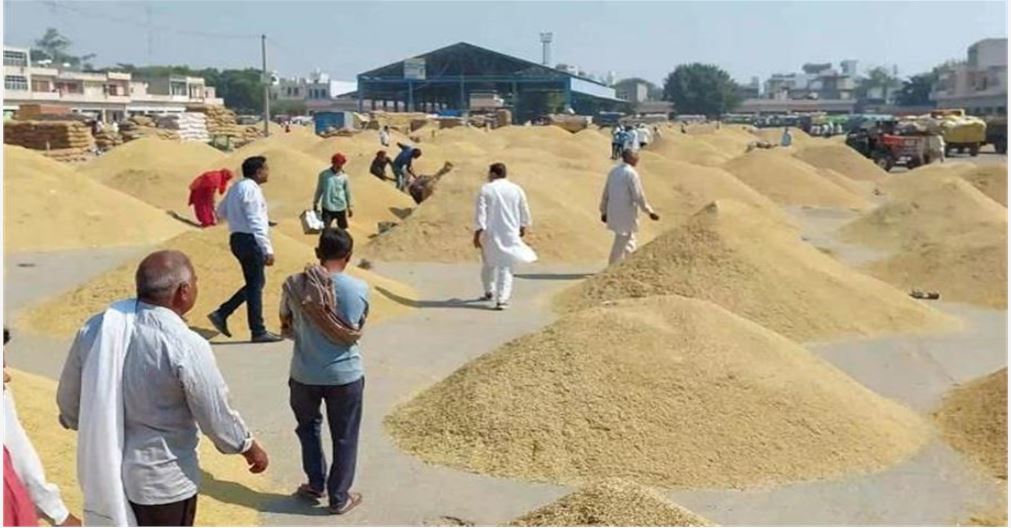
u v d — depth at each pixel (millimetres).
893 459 6613
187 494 4188
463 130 48094
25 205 17156
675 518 4676
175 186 24922
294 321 5785
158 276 4121
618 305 8008
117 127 41188
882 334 10383
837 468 6395
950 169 28266
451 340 10172
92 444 4016
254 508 5848
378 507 5914
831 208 25328
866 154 40375
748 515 5766
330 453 6695
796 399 6902
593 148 35719
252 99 103562
